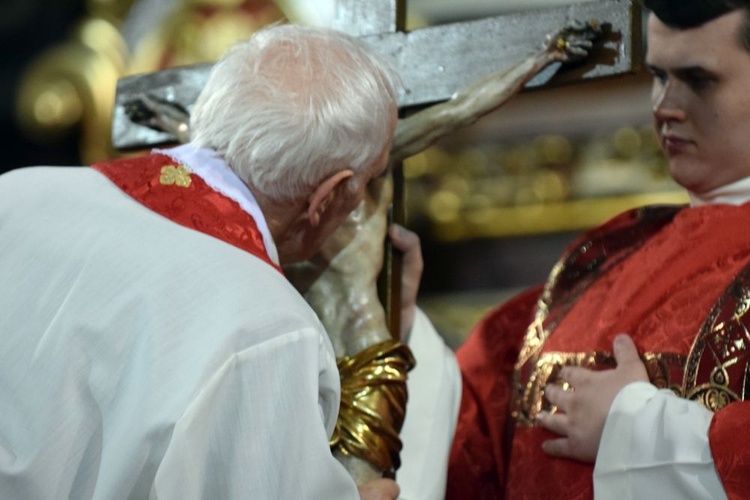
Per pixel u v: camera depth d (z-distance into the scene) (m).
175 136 6.50
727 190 6.02
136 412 4.70
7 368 4.97
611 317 5.96
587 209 10.76
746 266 5.72
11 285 5.11
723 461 5.21
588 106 10.78
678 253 5.95
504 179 10.94
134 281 4.92
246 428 4.74
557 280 6.49
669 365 5.67
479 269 10.95
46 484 4.78
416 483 6.27
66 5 11.73
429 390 6.41
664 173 10.60
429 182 11.07
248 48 5.46
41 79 11.61
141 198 5.25
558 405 5.77
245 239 5.18
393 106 5.50
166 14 11.31
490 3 10.97
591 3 5.95
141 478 4.67
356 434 5.73
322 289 6.02
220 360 4.73
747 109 5.80
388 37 6.27
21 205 5.32
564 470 5.80
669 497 5.31
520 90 6.00
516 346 6.65
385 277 6.15
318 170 5.31
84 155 11.63
